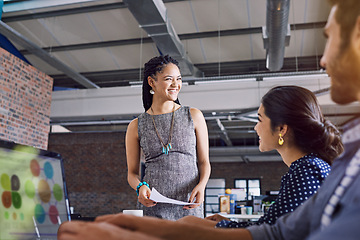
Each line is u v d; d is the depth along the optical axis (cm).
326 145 82
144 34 718
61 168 91
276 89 90
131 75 908
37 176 81
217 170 1459
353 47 34
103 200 1070
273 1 441
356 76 34
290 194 77
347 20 34
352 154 40
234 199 406
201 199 148
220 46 764
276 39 542
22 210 74
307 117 82
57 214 84
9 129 553
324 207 41
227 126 1215
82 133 1134
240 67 858
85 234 31
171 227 48
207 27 691
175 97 159
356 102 36
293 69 855
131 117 783
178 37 689
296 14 643
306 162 80
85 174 1098
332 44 36
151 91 164
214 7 633
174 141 154
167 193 147
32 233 75
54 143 1137
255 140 1452
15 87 573
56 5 537
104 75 908
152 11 511
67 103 770
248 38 731
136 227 48
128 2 493
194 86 711
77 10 647
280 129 86
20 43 597
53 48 779
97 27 705
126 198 1060
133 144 165
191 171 153
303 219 49
